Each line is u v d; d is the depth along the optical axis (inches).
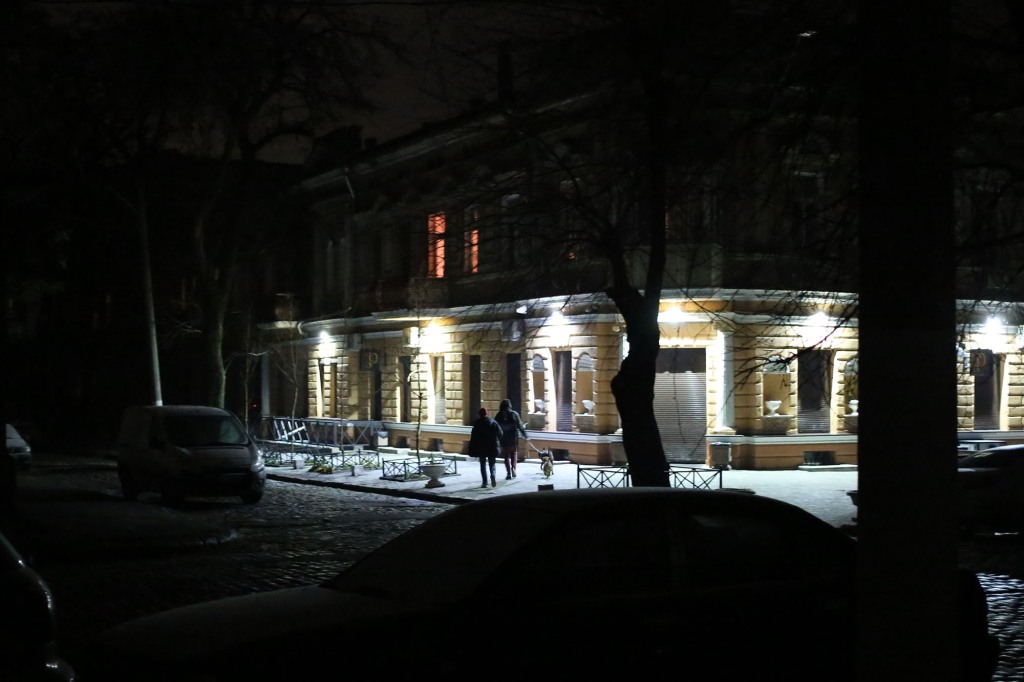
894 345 137.3
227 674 199.2
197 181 1635.1
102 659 221.0
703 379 1128.8
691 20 363.3
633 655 223.9
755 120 372.2
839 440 1146.0
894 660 133.5
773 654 241.0
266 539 678.5
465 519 251.6
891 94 141.3
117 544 597.3
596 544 234.1
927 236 138.3
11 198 1272.1
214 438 913.5
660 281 615.2
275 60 1227.9
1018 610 448.1
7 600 228.5
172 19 1148.5
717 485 944.3
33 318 2041.1
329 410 1652.3
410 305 1374.3
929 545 133.6
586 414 1167.6
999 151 399.5
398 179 1465.3
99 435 1955.0
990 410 1275.8
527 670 214.4
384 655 207.8
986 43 319.9
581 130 673.0
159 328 1765.5
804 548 257.0
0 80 1127.6
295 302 1731.1
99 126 1226.0
